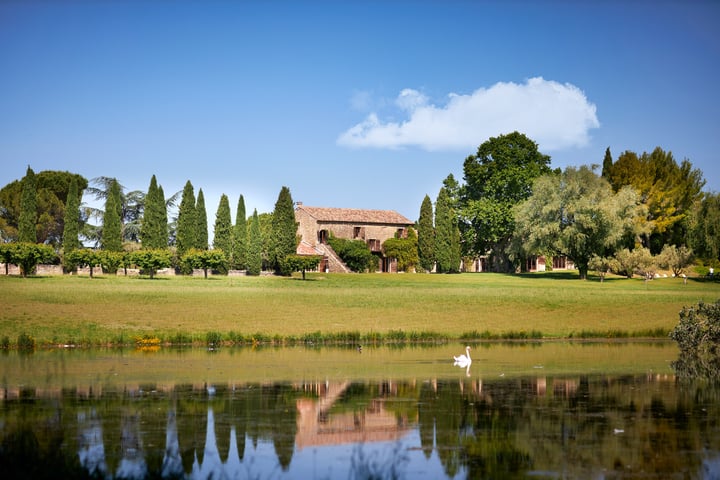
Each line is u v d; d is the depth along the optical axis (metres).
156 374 35.41
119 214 110.00
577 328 58.31
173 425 24.25
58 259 111.44
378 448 21.53
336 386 32.19
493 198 114.69
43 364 38.78
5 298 62.59
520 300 72.44
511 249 106.12
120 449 21.05
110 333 50.78
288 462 20.05
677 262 93.50
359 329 55.84
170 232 121.19
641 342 53.00
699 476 18.86
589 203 95.75
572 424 24.50
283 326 56.44
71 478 17.39
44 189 126.44
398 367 38.53
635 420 25.08
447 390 31.22
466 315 63.91
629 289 84.94
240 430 23.66
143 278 91.44
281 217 106.38
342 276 103.38
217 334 50.78
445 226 117.12
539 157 115.44
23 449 20.25
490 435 23.09
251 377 34.69
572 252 100.00
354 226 124.94
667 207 112.81
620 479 18.61
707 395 29.80
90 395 29.48
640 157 118.12
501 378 34.53
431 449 21.44
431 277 103.12
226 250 110.69
